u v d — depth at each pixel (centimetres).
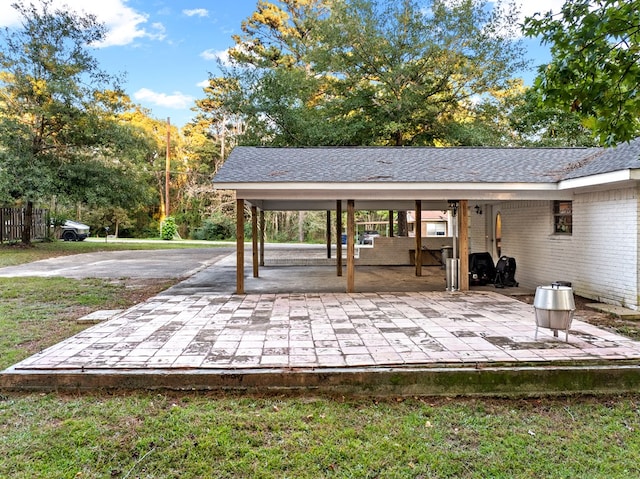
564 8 378
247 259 1558
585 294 786
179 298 768
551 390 386
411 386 381
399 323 563
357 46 1627
